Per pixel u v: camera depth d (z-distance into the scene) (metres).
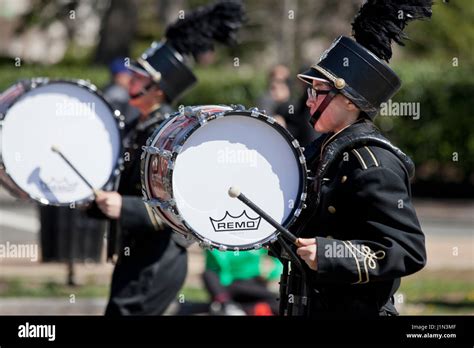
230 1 19.95
